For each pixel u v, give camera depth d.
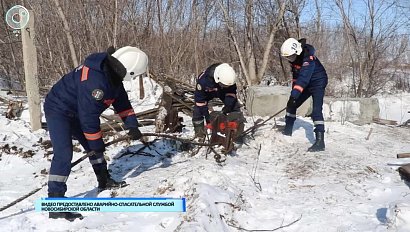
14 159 6.46
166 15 14.57
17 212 4.55
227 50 15.10
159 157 6.42
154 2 14.31
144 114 8.77
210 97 6.55
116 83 4.54
